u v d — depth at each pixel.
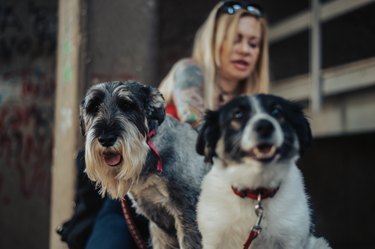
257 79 3.59
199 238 2.54
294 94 7.16
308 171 8.48
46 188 8.04
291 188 2.39
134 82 2.56
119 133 2.36
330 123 6.52
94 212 3.20
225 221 2.37
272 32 7.85
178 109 2.99
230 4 3.46
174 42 7.77
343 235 8.69
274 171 2.29
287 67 7.77
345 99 6.32
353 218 8.80
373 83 5.68
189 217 2.55
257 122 2.21
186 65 3.19
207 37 3.41
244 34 3.43
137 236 2.82
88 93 2.53
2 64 8.00
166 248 2.74
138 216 2.87
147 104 2.50
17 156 7.97
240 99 2.40
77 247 3.19
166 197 2.56
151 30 4.54
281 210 2.35
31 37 8.09
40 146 8.03
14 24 8.05
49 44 8.12
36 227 7.98
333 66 7.10
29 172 8.00
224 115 2.40
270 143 2.20
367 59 6.61
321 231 8.48
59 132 4.58
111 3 4.45
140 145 2.40
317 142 8.60
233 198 2.38
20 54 8.05
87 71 4.35
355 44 6.93
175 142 2.60
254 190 2.35
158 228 2.73
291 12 8.01
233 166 2.34
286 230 2.35
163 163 2.53
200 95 3.08
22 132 8.00
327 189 8.67
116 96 2.45
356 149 8.81
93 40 4.39
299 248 2.39
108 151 2.37
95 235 2.88
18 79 8.03
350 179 8.80
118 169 2.42
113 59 4.43
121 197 2.53
